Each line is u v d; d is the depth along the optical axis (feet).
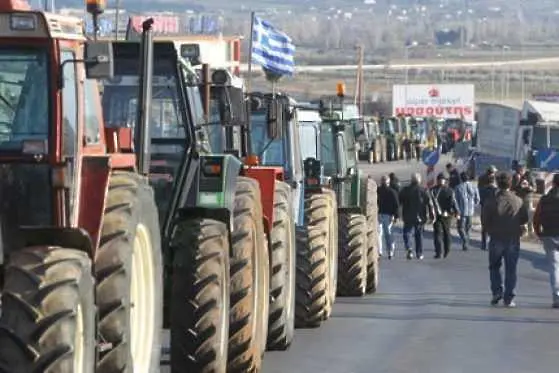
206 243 115.34
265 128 169.99
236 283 123.24
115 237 89.76
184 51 132.26
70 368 77.36
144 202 96.37
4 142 89.10
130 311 91.81
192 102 123.95
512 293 210.59
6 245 87.35
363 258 223.30
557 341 167.94
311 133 217.77
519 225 210.18
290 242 152.66
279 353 151.12
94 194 90.58
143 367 96.58
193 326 113.50
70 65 91.20
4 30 88.69
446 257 339.77
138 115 110.22
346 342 161.99
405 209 334.65
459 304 214.07
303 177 179.22
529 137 615.57
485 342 165.37
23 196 89.15
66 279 78.79
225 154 126.93
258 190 131.54
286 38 239.71
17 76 89.56
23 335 76.79
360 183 239.30
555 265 211.61
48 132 89.25
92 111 95.35
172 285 114.32
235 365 124.26
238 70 311.88
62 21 90.79
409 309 204.13
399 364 145.07
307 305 173.58
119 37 136.05
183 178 120.88
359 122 261.85
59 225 89.15
